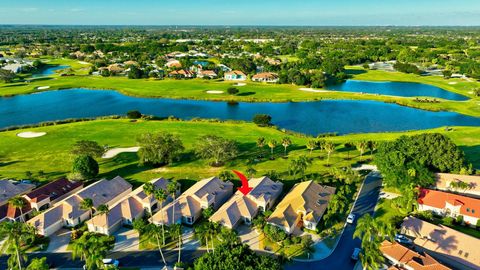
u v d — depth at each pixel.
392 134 138.00
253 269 50.72
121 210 79.31
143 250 69.62
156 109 181.62
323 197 85.25
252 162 111.44
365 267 57.88
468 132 137.38
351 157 114.25
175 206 80.25
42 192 86.94
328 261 65.94
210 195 84.38
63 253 68.94
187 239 73.38
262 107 185.50
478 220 75.25
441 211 80.25
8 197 86.69
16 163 111.00
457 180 88.44
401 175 86.19
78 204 80.50
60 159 114.12
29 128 146.62
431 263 60.53
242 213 79.19
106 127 147.38
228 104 192.62
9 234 60.19
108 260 65.06
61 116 169.50
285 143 114.06
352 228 76.00
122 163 111.44
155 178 100.94
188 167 108.62
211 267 51.38
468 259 63.44
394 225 73.94
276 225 75.25
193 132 140.62
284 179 99.31
